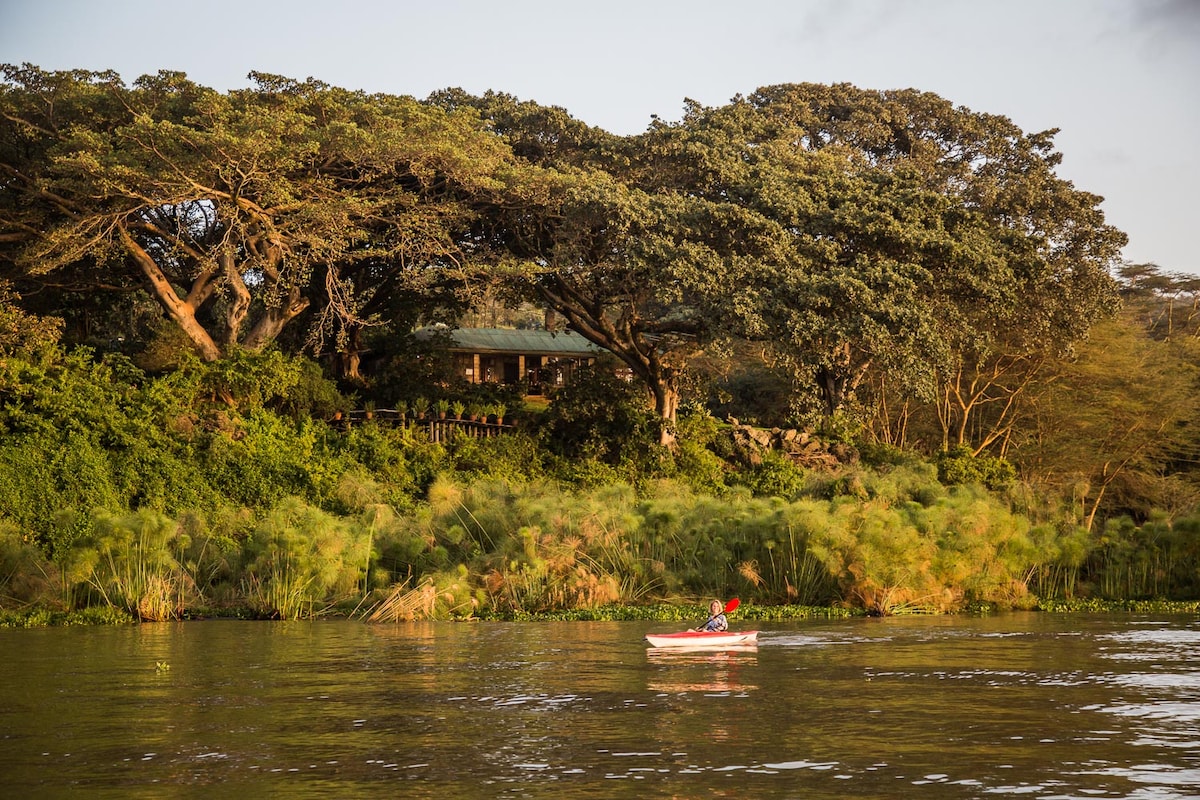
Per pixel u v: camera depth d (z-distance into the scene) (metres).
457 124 39.16
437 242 40.53
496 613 27.69
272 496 35.97
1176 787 10.78
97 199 37.06
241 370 38.62
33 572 29.14
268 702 15.36
